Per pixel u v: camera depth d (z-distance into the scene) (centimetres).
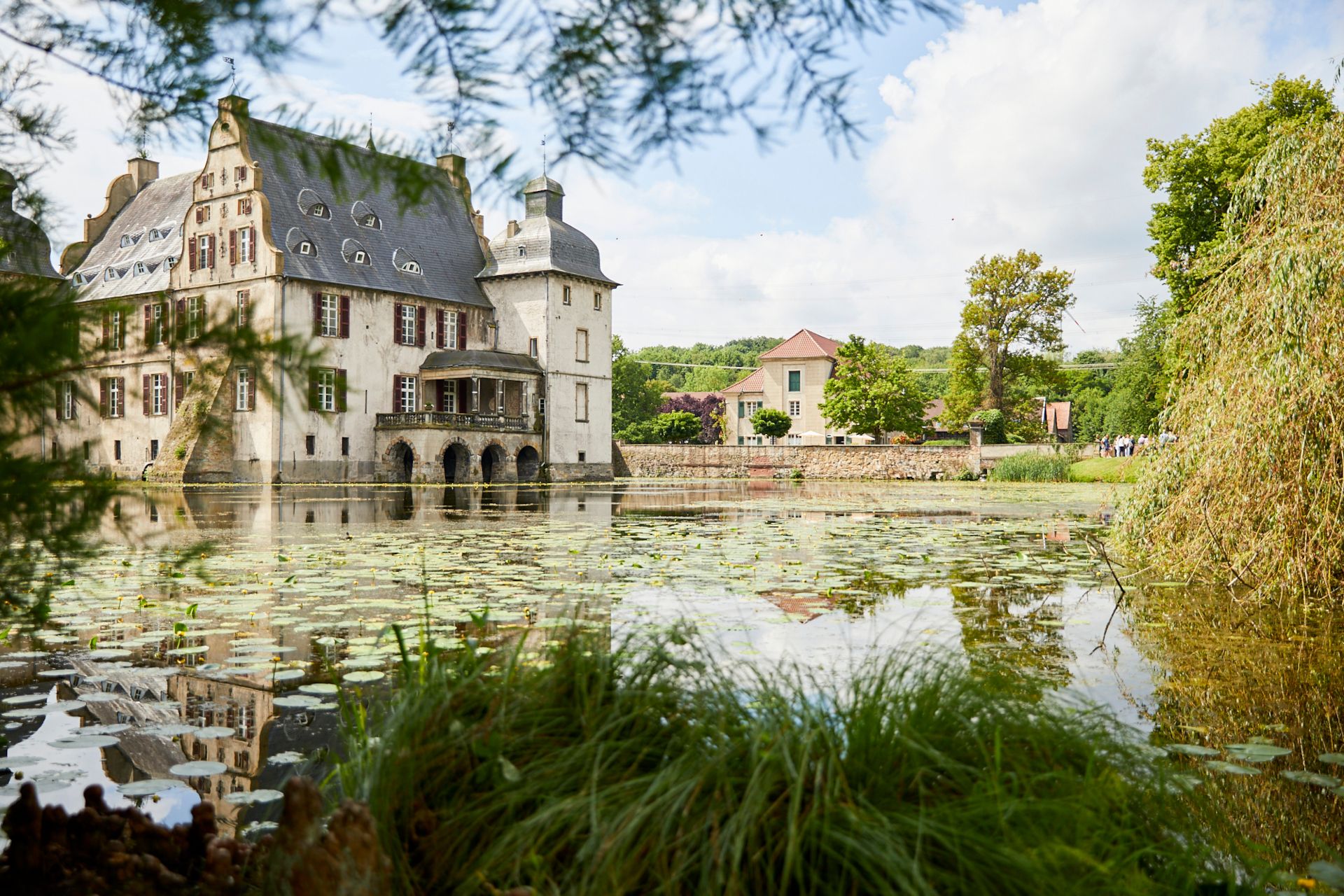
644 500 2314
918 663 238
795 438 6612
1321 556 611
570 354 4131
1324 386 605
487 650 442
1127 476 814
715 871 170
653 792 182
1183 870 195
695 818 178
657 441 6231
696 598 624
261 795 265
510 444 3828
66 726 338
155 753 306
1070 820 183
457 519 1523
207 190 3475
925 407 5422
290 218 3438
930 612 576
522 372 3894
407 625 530
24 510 169
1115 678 414
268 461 3247
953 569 799
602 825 177
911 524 1426
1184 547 721
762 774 183
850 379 5188
